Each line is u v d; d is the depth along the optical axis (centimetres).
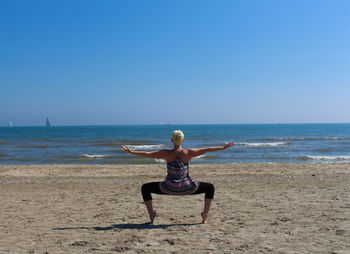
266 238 442
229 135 7619
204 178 1291
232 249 395
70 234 486
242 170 1617
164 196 841
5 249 412
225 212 636
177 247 408
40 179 1355
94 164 2086
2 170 1714
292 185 1027
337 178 1208
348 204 682
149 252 389
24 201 811
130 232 489
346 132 9738
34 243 439
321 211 619
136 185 1133
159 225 535
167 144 4234
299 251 382
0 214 652
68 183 1209
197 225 529
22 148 3516
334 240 424
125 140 5312
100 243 433
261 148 3372
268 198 790
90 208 711
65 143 4438
